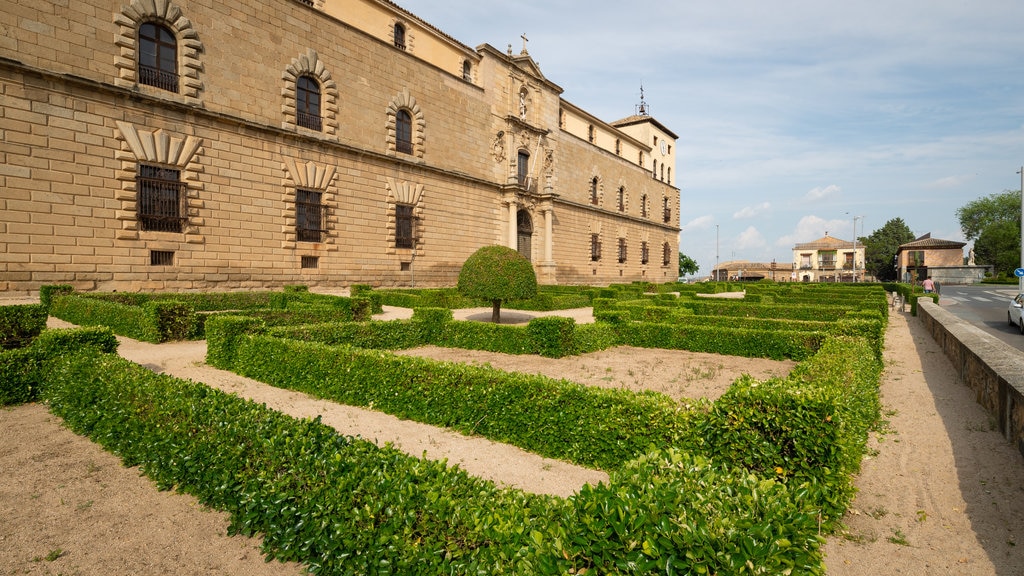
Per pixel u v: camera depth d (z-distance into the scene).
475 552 2.63
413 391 6.82
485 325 12.55
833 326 11.81
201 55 19.47
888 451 5.86
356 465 3.44
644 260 56.41
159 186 18.36
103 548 3.70
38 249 15.60
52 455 5.34
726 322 14.12
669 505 2.44
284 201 22.22
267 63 21.59
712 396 7.92
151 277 18.12
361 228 25.45
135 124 17.66
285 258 22.28
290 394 8.02
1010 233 69.62
